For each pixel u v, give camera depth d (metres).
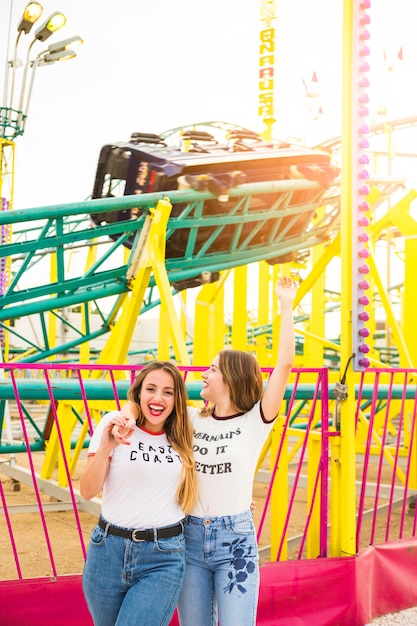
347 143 4.98
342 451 4.92
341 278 5.02
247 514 3.31
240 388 3.36
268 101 17.06
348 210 4.98
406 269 13.44
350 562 4.74
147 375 3.17
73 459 9.75
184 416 3.21
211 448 3.31
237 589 3.14
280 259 14.26
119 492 3.04
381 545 5.09
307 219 13.11
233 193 10.57
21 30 15.59
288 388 5.75
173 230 10.48
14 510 8.25
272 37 17.11
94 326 43.22
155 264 9.66
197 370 4.61
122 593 3.05
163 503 3.06
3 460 11.41
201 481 3.27
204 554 3.23
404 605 5.14
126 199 9.62
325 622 4.58
